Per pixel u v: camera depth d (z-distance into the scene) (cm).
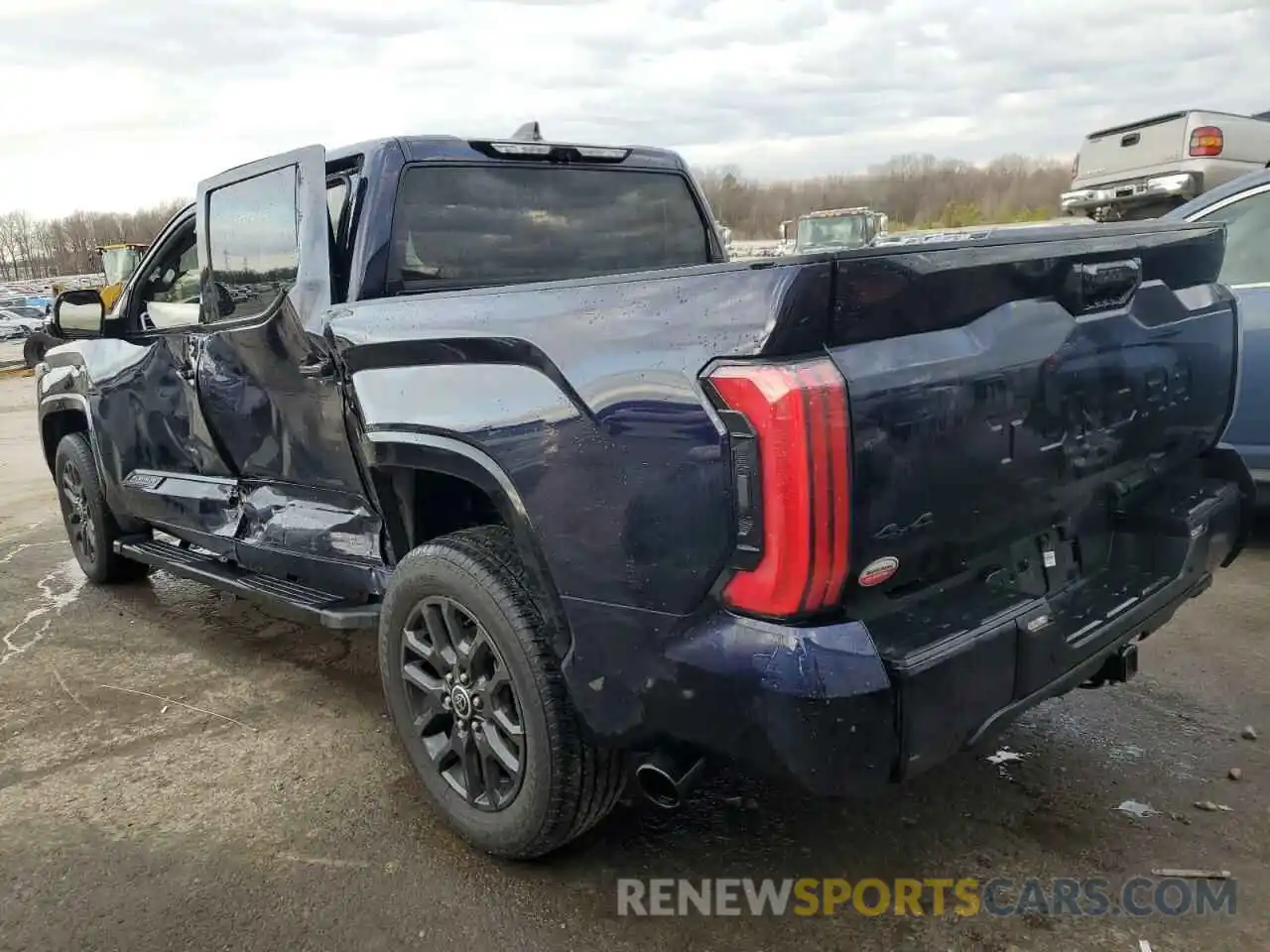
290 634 478
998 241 225
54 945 254
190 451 437
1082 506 278
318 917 262
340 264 341
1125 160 1182
